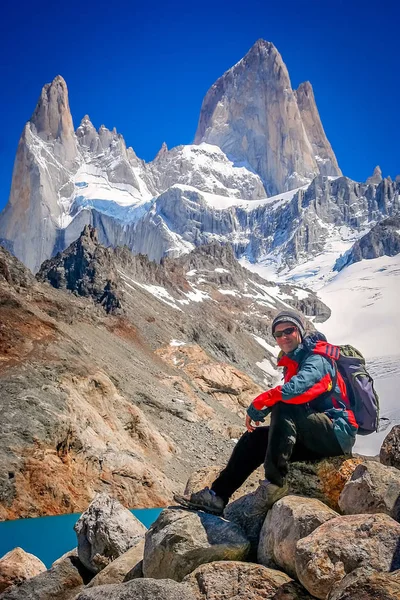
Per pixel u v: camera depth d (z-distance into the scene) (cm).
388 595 408
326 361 612
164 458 4081
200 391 6612
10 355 3950
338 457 618
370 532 488
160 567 595
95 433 3653
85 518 821
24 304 4538
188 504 630
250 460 639
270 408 623
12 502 2948
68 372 3988
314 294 18288
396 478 560
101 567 783
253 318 12656
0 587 848
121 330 7200
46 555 1642
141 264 11944
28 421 3312
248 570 543
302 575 491
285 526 555
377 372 12162
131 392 4809
